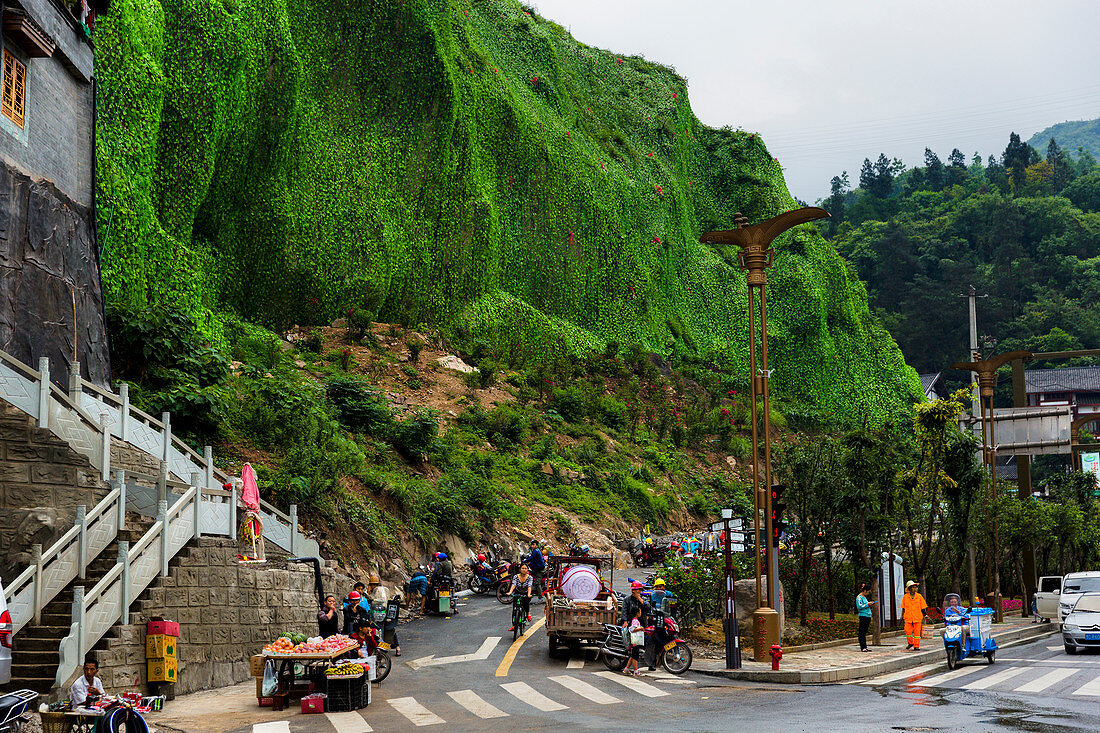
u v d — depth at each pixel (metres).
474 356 62.41
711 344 91.25
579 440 56.59
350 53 63.06
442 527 34.22
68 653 12.96
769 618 20.27
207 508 17.67
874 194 190.38
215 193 49.88
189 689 15.77
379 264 60.44
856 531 26.02
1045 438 41.72
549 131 79.50
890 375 104.25
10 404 15.40
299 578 20.22
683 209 95.88
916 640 23.34
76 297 21.83
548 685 16.78
